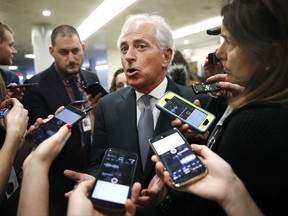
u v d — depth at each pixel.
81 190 0.60
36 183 0.59
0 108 0.97
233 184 0.48
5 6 4.38
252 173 0.50
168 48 1.09
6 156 0.80
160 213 0.79
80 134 1.59
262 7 0.52
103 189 0.61
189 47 8.59
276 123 0.48
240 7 0.54
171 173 0.56
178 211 0.71
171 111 0.90
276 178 0.48
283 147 0.47
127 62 1.04
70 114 0.90
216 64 1.42
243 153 0.50
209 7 4.67
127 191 0.61
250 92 0.57
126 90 1.23
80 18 5.24
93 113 1.62
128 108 1.11
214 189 0.48
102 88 1.56
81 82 2.04
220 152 0.55
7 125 0.86
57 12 4.81
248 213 0.47
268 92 0.53
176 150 0.64
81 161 1.55
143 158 1.02
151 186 0.75
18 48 8.42
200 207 0.59
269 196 0.49
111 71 8.93
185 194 0.68
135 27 1.03
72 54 1.87
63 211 1.35
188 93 1.16
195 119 0.87
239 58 0.58
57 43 1.85
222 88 1.03
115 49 8.92
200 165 0.53
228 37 0.59
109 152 0.69
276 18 0.51
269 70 0.55
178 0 4.30
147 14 1.10
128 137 1.05
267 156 0.48
